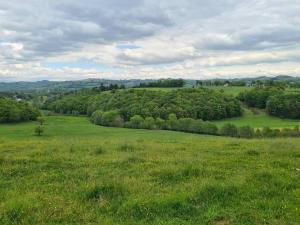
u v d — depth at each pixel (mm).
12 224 7957
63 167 13133
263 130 84125
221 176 11547
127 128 104062
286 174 11602
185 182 10953
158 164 13461
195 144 19469
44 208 8820
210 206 8977
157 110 115188
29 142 20484
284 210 8656
